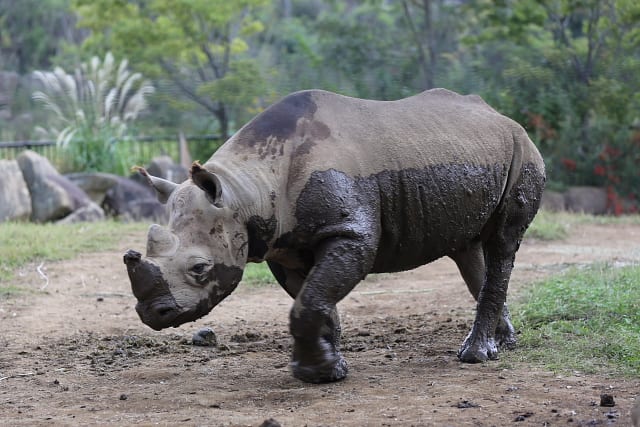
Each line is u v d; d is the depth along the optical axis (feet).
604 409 30.89
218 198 33.35
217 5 132.67
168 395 35.45
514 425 29.37
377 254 37.68
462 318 49.73
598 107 121.29
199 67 138.21
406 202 36.83
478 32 145.89
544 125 120.06
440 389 34.30
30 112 129.29
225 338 47.42
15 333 49.37
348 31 135.13
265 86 126.00
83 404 34.76
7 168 88.33
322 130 35.88
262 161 35.17
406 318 50.85
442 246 38.60
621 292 48.73
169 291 32.45
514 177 40.32
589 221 93.35
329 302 34.73
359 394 34.01
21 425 31.71
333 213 34.83
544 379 35.47
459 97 40.88
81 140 114.83
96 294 59.62
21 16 226.58
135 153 121.19
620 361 37.50
